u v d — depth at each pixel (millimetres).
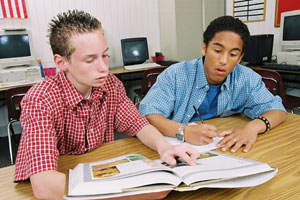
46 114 720
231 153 811
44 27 3264
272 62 3115
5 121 3264
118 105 989
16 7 3014
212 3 3834
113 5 3672
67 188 517
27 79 2883
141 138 919
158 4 3988
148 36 4031
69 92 796
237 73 1251
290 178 653
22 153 706
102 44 667
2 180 717
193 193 601
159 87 1220
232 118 1195
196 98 1258
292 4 2951
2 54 2859
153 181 524
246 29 1016
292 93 3119
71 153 873
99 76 680
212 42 1035
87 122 871
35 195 610
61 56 690
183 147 747
